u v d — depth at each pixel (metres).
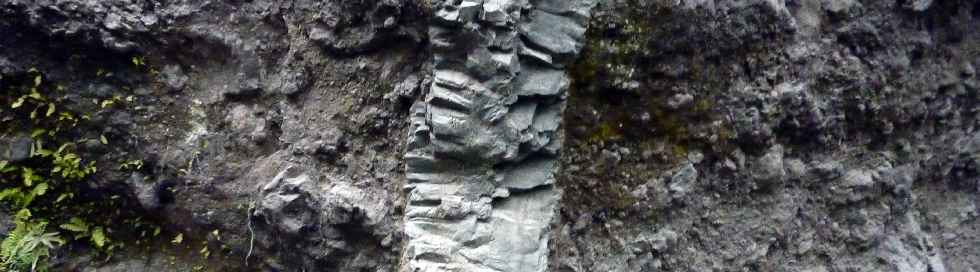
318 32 2.48
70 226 2.71
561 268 2.53
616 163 2.67
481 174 2.25
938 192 3.94
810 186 3.25
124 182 2.71
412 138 2.26
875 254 3.44
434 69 2.21
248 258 2.79
